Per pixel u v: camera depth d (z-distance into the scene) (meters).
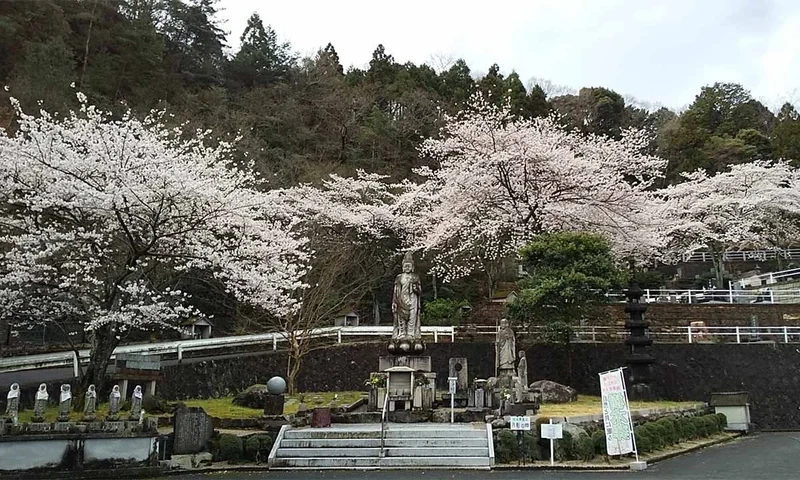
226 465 13.06
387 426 15.02
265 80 44.50
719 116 55.38
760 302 30.45
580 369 23.97
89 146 14.89
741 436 19.95
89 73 32.47
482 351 24.77
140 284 15.17
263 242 17.16
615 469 12.98
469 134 25.78
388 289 33.50
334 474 12.27
